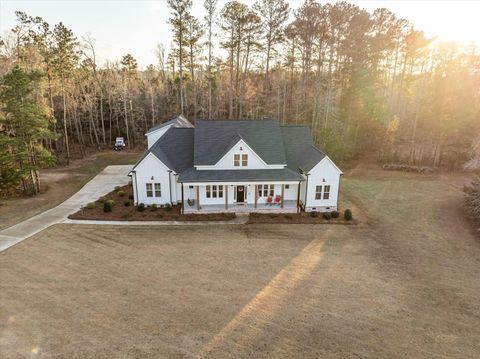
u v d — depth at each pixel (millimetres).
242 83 50688
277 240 19641
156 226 21438
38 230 20328
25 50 36344
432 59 51312
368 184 34125
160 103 58094
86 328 11273
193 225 21734
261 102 51188
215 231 20797
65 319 11734
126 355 10062
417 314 12680
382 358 10281
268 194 25719
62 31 37812
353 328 11703
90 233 20078
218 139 26172
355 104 46281
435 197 29625
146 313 12203
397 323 12070
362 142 45719
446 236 20984
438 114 39969
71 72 42375
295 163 26500
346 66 47656
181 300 13125
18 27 35562
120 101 55125
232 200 25547
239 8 44875
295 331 11438
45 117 29125
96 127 56000
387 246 19250
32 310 12211
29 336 10805
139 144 54375
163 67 62844
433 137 41594
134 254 17328
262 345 10688
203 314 12250
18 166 28766
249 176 24141
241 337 11039
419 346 10875
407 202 28047
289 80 54594
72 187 31172
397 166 40625
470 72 38250
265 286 14398
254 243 19109
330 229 21594
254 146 25875
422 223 23219
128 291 13688
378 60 50625
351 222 22797
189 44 46656
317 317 12266
